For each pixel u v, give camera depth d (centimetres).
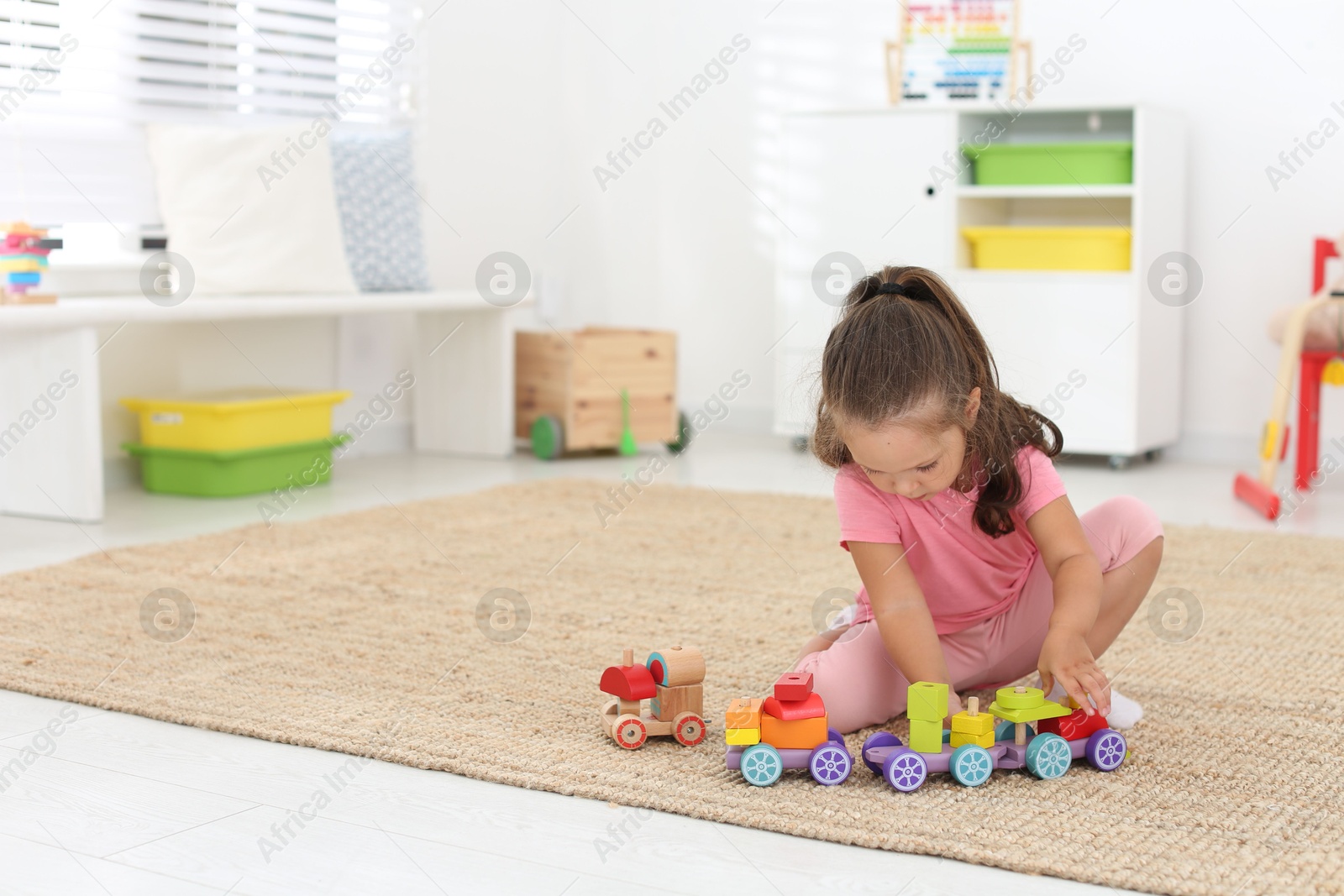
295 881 93
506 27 373
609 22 387
